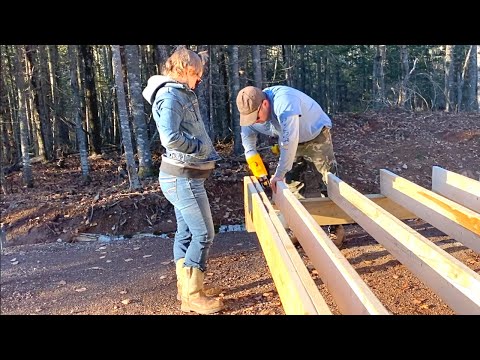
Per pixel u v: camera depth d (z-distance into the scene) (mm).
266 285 4219
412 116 12586
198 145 3365
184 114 3324
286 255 2662
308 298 2082
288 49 18000
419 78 28016
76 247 6328
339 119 12312
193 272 3693
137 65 9898
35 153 18984
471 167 9461
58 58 19484
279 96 4270
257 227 4004
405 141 10578
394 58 28406
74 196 8773
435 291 2688
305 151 4906
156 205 7762
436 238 5340
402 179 4602
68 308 4031
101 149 15781
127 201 7809
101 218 7570
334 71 31438
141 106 9961
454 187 4465
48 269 5273
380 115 12688
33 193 9930
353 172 9000
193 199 3496
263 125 4641
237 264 4883
